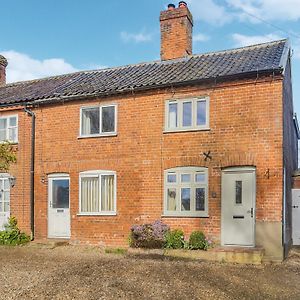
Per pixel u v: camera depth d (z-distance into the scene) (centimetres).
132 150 1644
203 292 953
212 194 1495
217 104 1513
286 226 1515
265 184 1416
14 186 1870
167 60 1911
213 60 1753
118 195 1655
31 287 982
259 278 1108
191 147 1544
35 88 2083
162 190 1577
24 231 1830
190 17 1944
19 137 1881
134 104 1656
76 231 1720
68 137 1777
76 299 896
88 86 1827
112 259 1362
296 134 2350
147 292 942
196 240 1433
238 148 1467
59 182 1794
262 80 1445
